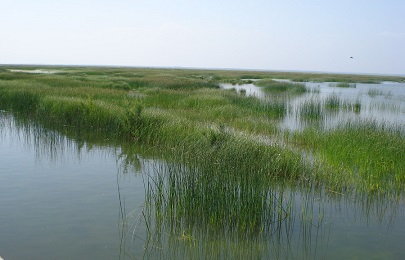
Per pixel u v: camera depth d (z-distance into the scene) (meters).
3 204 8.43
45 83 33.84
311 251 6.65
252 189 7.92
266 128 17.53
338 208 8.70
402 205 8.95
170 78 48.94
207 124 16.59
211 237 7.15
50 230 7.17
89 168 11.59
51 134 16.66
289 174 10.79
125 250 6.51
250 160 9.89
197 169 8.61
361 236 7.27
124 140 15.84
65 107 19.33
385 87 59.75
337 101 29.42
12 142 14.93
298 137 15.60
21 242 6.65
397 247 6.84
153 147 14.49
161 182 8.62
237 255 6.47
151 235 7.11
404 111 27.89
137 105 16.72
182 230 7.35
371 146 11.98
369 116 24.48
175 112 19.64
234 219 7.56
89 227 7.36
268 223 7.59
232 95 27.77
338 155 11.56
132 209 8.33
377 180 10.09
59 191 9.40
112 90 29.06
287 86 46.38
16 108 22.81
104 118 17.73
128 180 10.41
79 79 42.12
